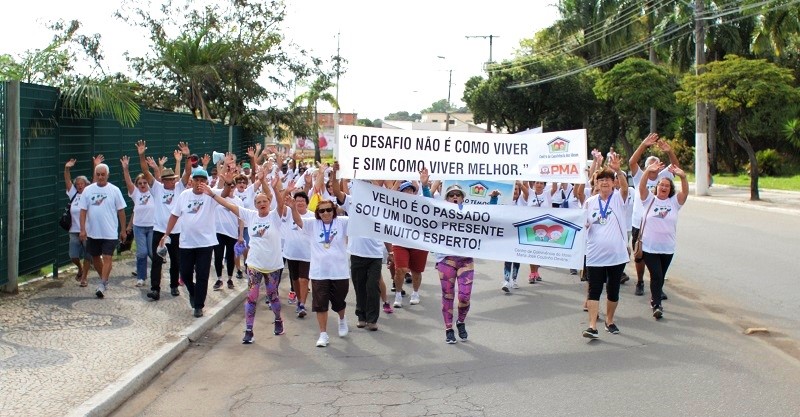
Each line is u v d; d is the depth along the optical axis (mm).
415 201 9398
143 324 9641
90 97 12625
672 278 13430
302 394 7215
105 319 9859
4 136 11062
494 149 9930
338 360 8422
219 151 24766
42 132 12180
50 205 12539
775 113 28656
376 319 9852
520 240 9305
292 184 9594
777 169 48500
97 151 14352
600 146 58312
